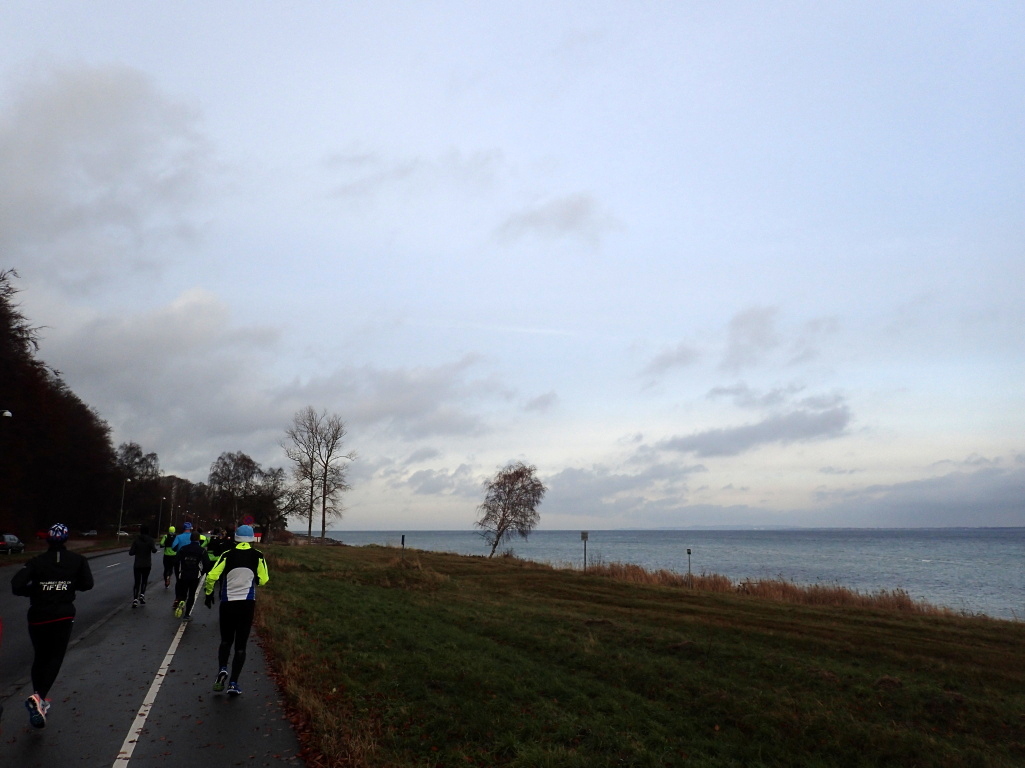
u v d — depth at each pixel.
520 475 61.69
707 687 10.73
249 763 6.07
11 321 40.06
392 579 24.84
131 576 25.23
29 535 62.84
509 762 6.57
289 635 11.55
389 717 7.50
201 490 160.25
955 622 19.30
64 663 9.96
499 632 14.34
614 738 7.64
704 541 177.25
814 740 8.81
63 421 60.97
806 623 17.92
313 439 68.38
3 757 6.14
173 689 8.48
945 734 9.53
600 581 27.98
